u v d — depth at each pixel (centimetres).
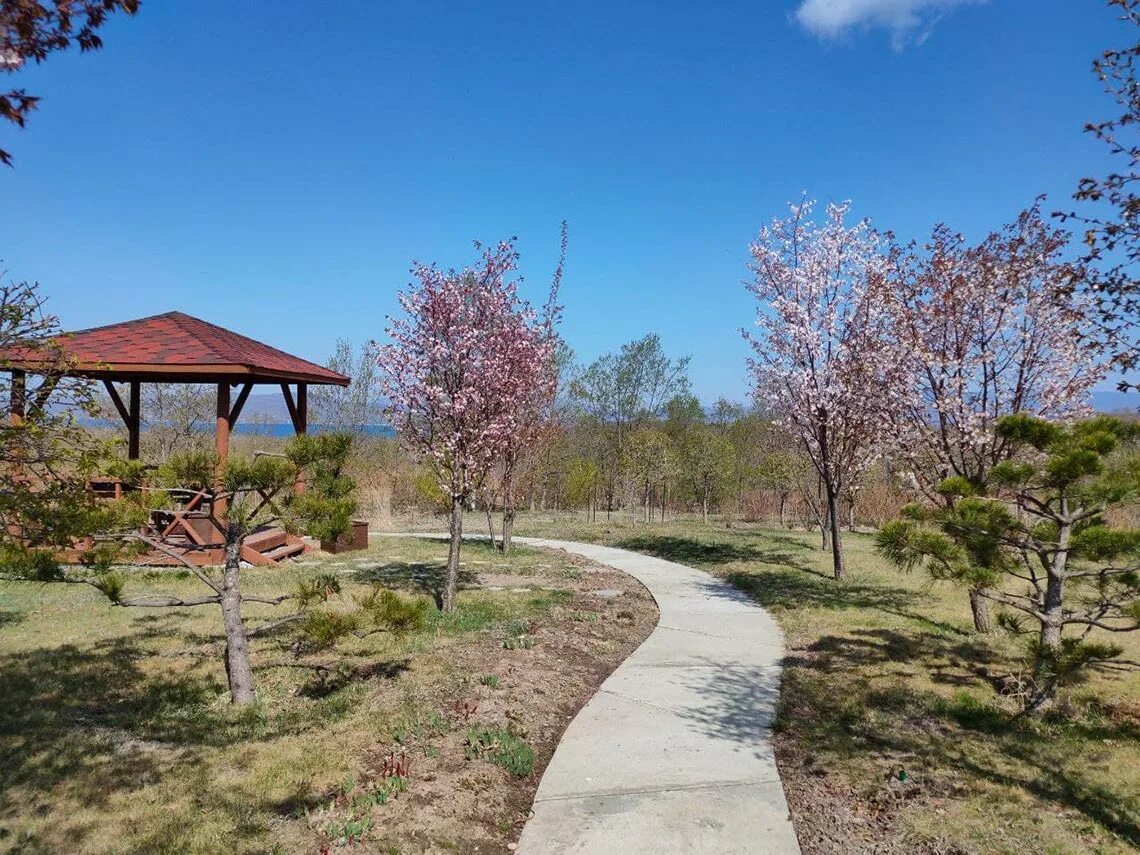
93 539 498
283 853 315
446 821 350
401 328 798
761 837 350
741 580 1034
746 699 540
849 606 860
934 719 496
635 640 719
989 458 745
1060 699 530
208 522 1023
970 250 753
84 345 1016
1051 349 721
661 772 419
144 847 313
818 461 1184
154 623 711
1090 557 478
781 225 1105
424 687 529
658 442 2072
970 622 781
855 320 1041
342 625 481
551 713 510
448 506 1582
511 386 819
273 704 500
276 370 1023
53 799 353
